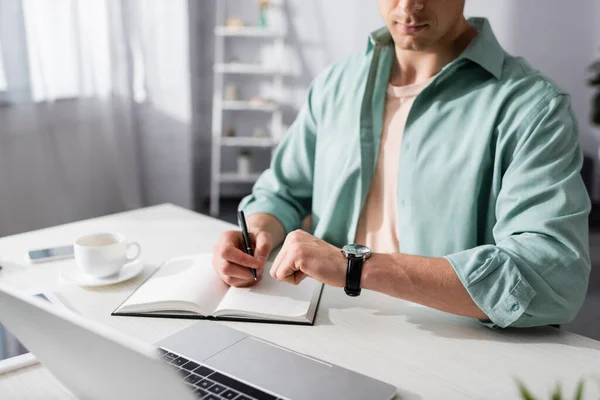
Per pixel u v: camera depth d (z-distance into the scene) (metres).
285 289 1.00
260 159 4.67
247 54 4.47
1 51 2.61
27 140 2.81
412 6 1.06
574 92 4.46
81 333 0.56
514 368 0.79
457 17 1.11
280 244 1.29
